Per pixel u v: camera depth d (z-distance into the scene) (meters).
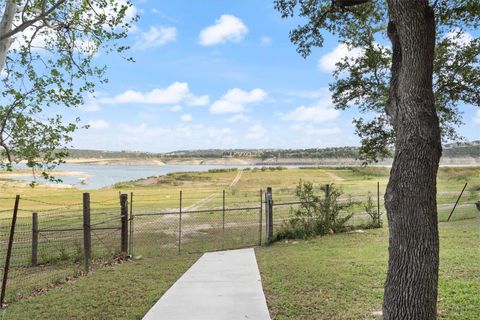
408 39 3.69
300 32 7.37
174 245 12.09
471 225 12.68
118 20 8.48
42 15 7.27
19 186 33.72
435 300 3.59
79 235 14.00
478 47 8.38
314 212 12.91
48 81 7.58
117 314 5.31
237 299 5.83
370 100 10.07
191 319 4.98
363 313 4.84
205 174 62.38
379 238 11.17
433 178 3.65
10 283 7.71
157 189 41.66
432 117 3.67
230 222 16.84
